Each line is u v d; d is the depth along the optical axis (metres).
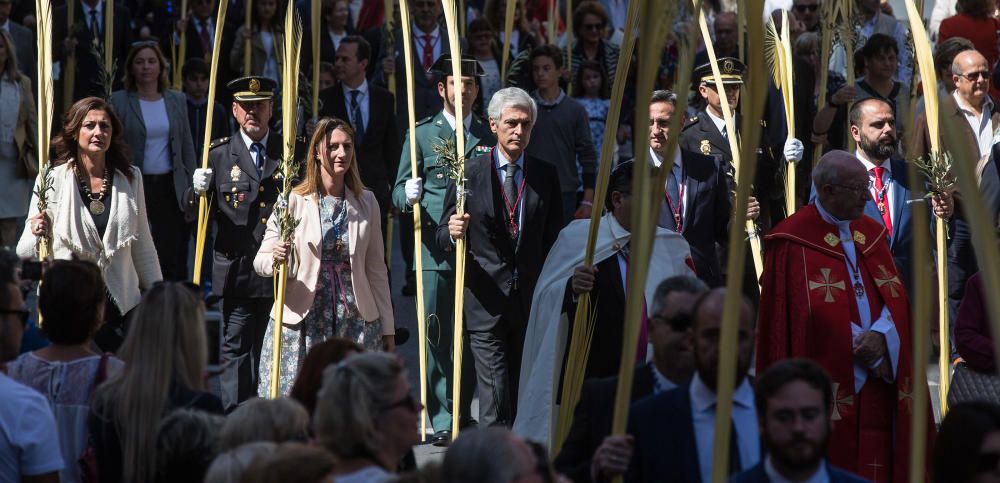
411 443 9.02
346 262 18.34
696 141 21.64
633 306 8.53
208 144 19.39
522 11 31.78
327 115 24.45
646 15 8.15
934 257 19.23
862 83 24.84
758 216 19.64
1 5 26.48
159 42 30.78
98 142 17.64
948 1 34.19
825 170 15.39
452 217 18.42
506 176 19.25
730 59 21.62
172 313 10.66
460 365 18.22
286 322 18.08
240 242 19.83
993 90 24.72
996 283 5.55
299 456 7.48
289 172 17.58
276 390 17.39
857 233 15.66
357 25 33.31
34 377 11.62
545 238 19.58
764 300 15.70
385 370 8.92
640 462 10.02
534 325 15.92
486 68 27.53
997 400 14.69
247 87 20.00
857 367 15.26
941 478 9.54
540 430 15.42
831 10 23.83
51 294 11.71
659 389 11.02
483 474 7.60
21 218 26.78
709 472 9.92
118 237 17.89
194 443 9.52
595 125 28.16
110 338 16.11
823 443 9.15
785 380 9.14
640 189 8.30
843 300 15.29
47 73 17.91
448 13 18.62
